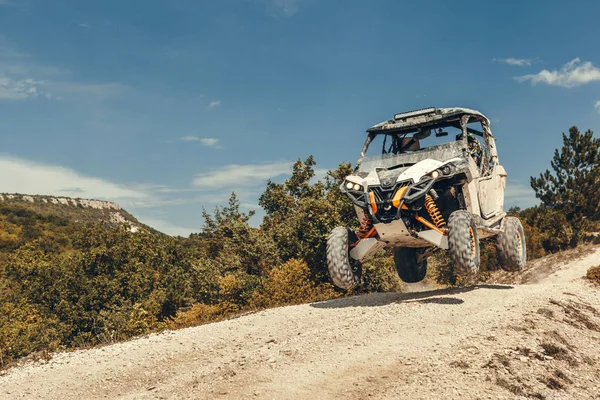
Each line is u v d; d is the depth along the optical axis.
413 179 9.43
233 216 36.62
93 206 175.62
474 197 10.31
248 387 6.32
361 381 6.29
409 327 8.59
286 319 10.06
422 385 6.05
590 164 35.84
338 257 10.20
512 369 6.57
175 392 6.45
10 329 30.23
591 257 29.62
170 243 52.09
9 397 7.04
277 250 26.62
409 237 9.73
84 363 8.39
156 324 34.66
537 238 34.59
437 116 10.68
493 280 30.61
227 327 9.86
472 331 8.10
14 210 105.62
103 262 45.34
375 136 11.31
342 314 10.02
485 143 11.70
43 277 42.59
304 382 6.36
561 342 8.02
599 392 6.43
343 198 24.62
